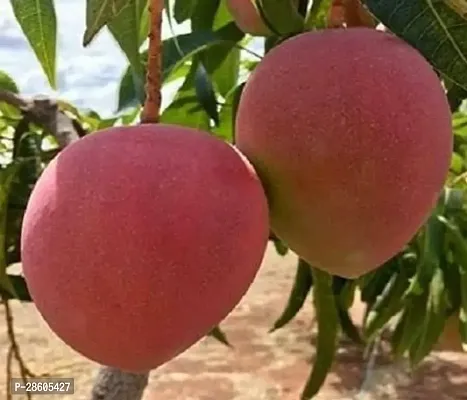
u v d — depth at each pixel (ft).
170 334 1.75
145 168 1.73
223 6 3.38
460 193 4.28
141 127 1.83
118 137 1.79
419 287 4.17
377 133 1.81
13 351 3.23
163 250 1.70
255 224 1.80
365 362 8.98
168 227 1.70
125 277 1.70
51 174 1.81
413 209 1.88
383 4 1.90
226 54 3.46
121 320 1.72
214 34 3.17
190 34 3.12
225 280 1.75
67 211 1.73
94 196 1.72
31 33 2.78
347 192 1.83
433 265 4.15
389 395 8.54
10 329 3.19
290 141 1.85
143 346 1.76
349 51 1.87
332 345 2.93
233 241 1.75
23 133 3.22
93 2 1.84
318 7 2.45
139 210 1.70
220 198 1.75
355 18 2.15
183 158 1.76
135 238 1.69
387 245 1.91
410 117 1.84
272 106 1.87
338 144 1.82
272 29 2.48
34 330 8.84
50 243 1.75
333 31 1.94
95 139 1.81
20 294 3.17
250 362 9.06
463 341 4.68
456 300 4.47
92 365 8.14
